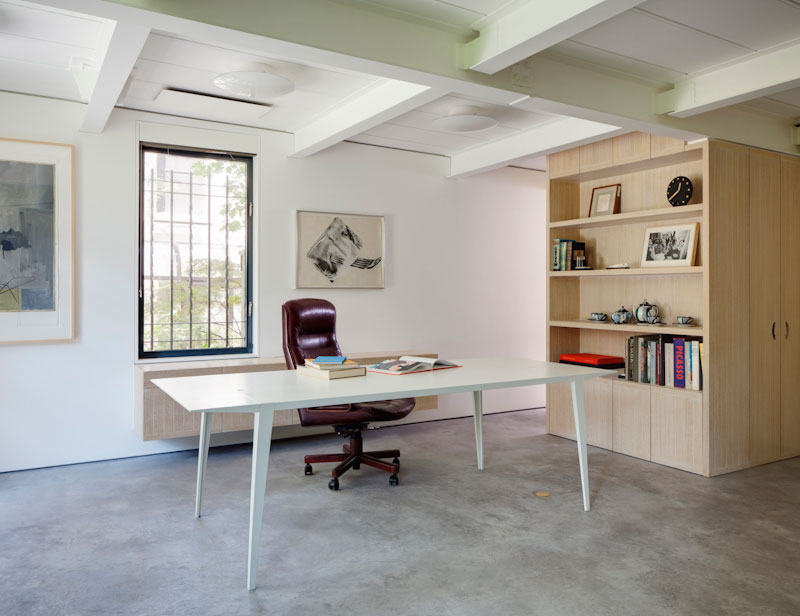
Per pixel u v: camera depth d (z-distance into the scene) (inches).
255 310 192.7
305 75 143.3
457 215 233.8
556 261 201.5
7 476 155.4
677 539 118.1
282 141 195.8
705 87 137.9
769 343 172.9
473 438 200.5
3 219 155.5
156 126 175.0
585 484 134.3
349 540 117.3
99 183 167.6
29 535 118.6
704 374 158.2
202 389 113.8
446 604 93.2
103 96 136.6
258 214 192.4
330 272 204.5
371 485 151.0
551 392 206.8
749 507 135.9
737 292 164.1
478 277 239.5
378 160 215.0
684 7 106.0
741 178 165.5
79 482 151.3
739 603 93.6
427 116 178.9
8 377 157.9
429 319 227.8
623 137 177.9
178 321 183.3
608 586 99.0
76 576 101.7
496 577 102.1
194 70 141.3
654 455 171.5
